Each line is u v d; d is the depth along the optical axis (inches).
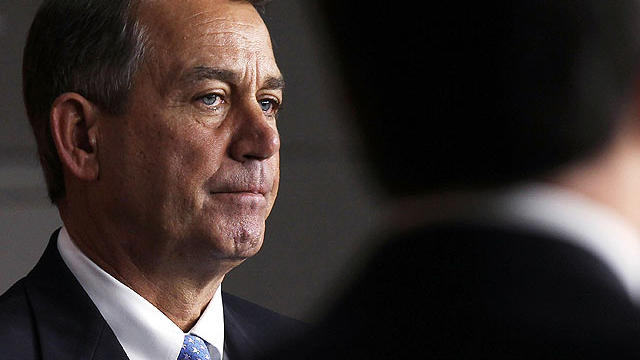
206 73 145.4
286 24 303.9
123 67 146.4
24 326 142.2
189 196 145.9
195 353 148.2
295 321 172.6
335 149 319.6
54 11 152.2
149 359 147.5
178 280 151.4
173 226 147.2
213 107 147.8
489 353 42.4
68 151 151.6
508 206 43.9
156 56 146.1
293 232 325.1
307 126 314.5
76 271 150.9
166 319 149.1
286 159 318.7
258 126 146.2
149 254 149.9
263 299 322.3
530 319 42.6
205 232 146.4
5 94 263.4
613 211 43.6
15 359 136.9
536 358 41.9
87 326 142.7
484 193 44.3
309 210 325.4
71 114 150.8
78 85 149.6
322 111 313.7
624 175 43.3
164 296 152.6
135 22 146.4
